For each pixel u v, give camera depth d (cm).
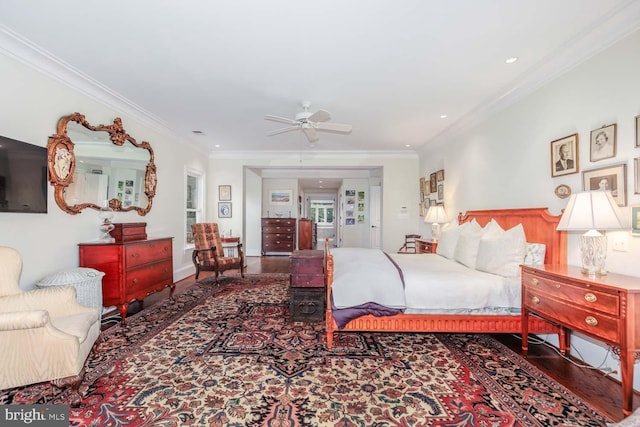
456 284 245
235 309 340
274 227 819
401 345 249
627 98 193
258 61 253
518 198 301
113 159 340
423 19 196
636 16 183
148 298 385
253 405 170
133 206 375
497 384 192
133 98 336
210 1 180
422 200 587
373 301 242
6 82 226
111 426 152
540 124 270
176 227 488
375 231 776
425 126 434
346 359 225
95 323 209
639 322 154
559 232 245
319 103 348
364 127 441
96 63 257
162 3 182
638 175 186
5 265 196
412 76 278
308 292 302
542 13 189
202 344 248
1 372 160
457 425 154
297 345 248
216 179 627
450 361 222
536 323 238
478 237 304
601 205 184
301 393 181
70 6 184
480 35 214
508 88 301
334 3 182
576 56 227
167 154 460
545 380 197
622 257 195
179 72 273
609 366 202
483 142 366
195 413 163
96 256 288
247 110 372
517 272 252
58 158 266
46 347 165
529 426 153
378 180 809
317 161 626
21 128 238
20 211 222
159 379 195
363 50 235
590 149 218
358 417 160
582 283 177
